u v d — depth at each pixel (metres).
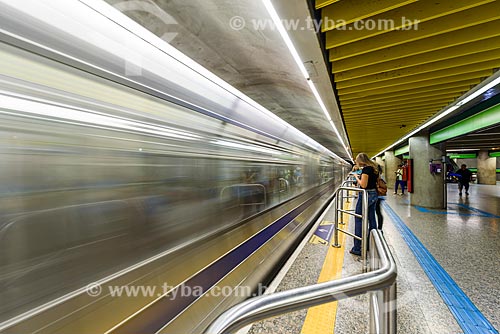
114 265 1.31
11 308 0.90
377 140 9.47
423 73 2.90
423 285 2.63
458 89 3.35
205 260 2.11
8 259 0.90
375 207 3.83
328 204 10.20
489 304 2.27
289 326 2.02
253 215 3.21
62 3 1.09
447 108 4.18
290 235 4.52
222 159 2.51
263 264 3.16
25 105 0.95
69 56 1.11
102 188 1.26
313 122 6.04
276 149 4.26
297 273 3.03
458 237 4.41
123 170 1.38
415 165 8.00
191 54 2.33
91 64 1.21
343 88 3.36
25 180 0.95
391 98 3.80
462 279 2.76
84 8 1.17
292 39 1.90
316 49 2.05
